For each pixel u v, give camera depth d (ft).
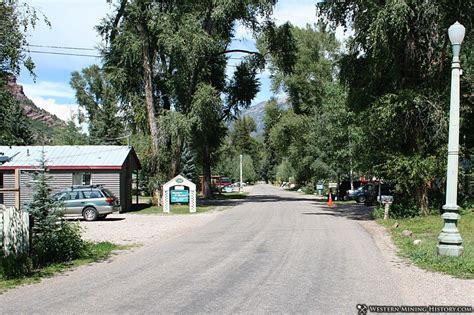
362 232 58.75
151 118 118.93
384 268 34.76
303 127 187.62
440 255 37.24
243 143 495.82
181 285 29.81
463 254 37.27
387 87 79.46
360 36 77.87
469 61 75.61
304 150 188.24
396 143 76.74
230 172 390.42
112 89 125.49
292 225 68.23
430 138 73.61
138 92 125.18
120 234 61.87
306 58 188.34
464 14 69.21
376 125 73.72
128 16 113.70
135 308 24.48
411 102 70.13
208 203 135.85
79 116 248.11
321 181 190.49
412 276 31.81
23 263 35.83
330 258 39.32
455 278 31.12
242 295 26.76
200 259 40.01
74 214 84.12
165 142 121.29
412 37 73.26
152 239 56.49
